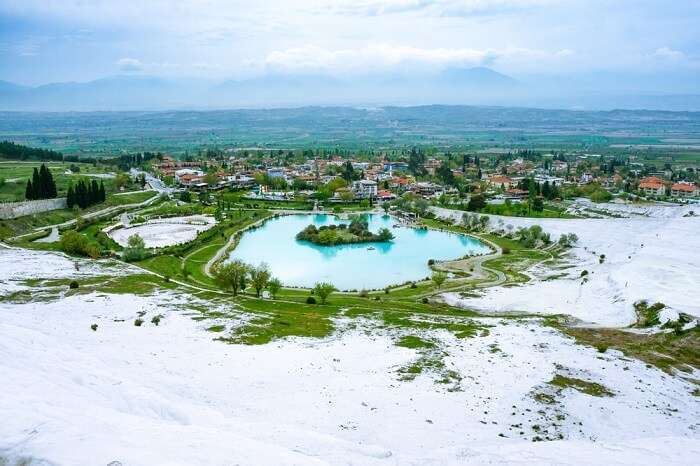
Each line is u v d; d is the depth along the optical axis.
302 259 172.12
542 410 59.06
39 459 35.06
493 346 81.25
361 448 46.16
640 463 44.81
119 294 105.94
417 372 69.75
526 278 142.00
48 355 62.34
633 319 96.75
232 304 105.62
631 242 166.38
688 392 66.00
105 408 47.62
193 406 54.00
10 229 166.38
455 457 45.62
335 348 79.25
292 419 54.53
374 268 160.50
